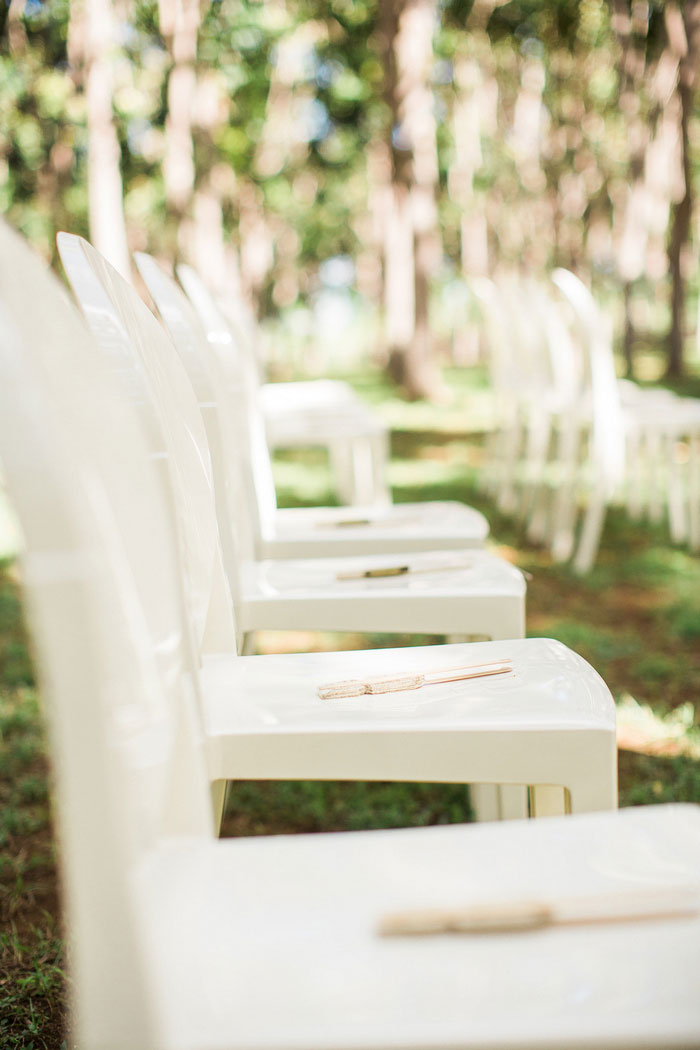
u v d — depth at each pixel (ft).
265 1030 2.89
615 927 3.23
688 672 12.21
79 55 49.29
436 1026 2.87
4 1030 6.04
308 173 85.05
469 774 4.80
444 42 68.08
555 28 66.64
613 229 76.59
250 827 8.79
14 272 3.02
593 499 16.16
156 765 3.46
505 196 79.00
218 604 6.11
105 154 37.96
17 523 2.71
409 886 3.45
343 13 61.46
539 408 18.74
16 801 9.22
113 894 2.88
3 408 2.66
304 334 112.47
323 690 5.24
